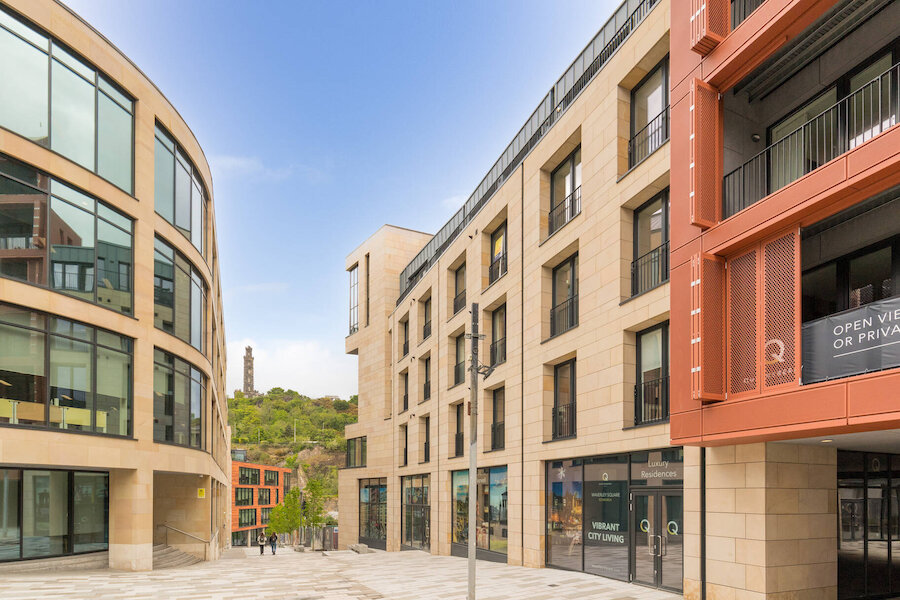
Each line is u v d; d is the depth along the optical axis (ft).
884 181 31.89
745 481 41.11
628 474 55.93
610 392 57.98
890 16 37.70
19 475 60.70
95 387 62.13
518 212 81.30
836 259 42.32
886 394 29.55
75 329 60.75
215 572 69.00
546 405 71.77
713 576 43.16
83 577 58.08
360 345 159.33
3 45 56.24
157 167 75.10
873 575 44.73
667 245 54.13
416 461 120.47
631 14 61.31
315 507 229.66
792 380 35.58
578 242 66.39
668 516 50.42
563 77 74.38
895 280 38.52
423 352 119.65
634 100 60.44
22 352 55.83
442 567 76.79
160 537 89.25
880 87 34.63
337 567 78.79
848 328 33.50
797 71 43.34
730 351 39.75
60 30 60.75
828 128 41.68
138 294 68.49
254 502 323.78
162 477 90.58
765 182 45.01
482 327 92.53
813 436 36.65
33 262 57.26
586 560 61.93
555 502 68.95
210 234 97.86
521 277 79.41
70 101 61.93
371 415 148.77
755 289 38.45
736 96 44.96
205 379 90.58
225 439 194.39
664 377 53.26
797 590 39.99
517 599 47.96
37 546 61.98
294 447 533.14
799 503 40.78
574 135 68.90
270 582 59.36
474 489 47.16
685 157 43.45
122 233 67.62
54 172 59.31
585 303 63.31
